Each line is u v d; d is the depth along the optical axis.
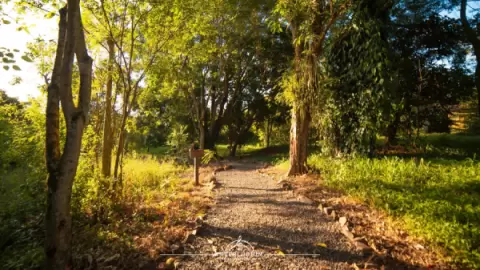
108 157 5.94
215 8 10.20
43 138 5.51
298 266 3.36
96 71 6.14
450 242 3.68
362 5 9.21
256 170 12.23
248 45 18.19
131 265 3.37
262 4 14.66
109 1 5.23
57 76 2.94
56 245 2.90
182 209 5.61
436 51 14.48
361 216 5.03
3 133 6.01
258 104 22.81
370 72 9.25
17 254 3.79
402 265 3.34
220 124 21.50
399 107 9.49
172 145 17.42
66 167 2.90
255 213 5.39
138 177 8.72
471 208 4.82
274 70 20.38
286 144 28.98
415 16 14.45
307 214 5.30
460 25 14.32
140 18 5.38
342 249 3.80
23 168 5.96
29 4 4.45
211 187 7.81
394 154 12.29
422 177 7.31
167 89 9.72
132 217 5.08
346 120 10.41
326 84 9.84
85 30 5.33
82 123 2.99
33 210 4.88
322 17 8.66
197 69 15.31
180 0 5.55
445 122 19.42
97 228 4.41
